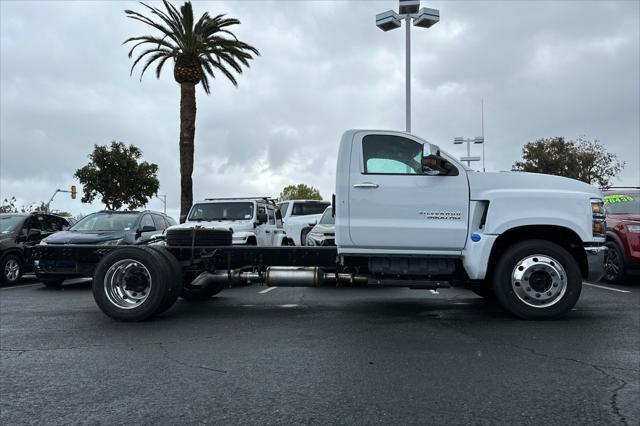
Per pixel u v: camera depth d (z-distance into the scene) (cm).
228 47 2364
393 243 686
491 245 673
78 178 3866
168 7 2314
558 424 350
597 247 680
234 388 424
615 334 601
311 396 404
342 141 708
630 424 349
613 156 4366
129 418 364
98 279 711
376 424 351
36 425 353
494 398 397
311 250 751
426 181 687
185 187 2383
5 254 1230
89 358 519
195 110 2417
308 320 707
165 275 704
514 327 644
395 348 547
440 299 902
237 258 769
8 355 532
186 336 613
